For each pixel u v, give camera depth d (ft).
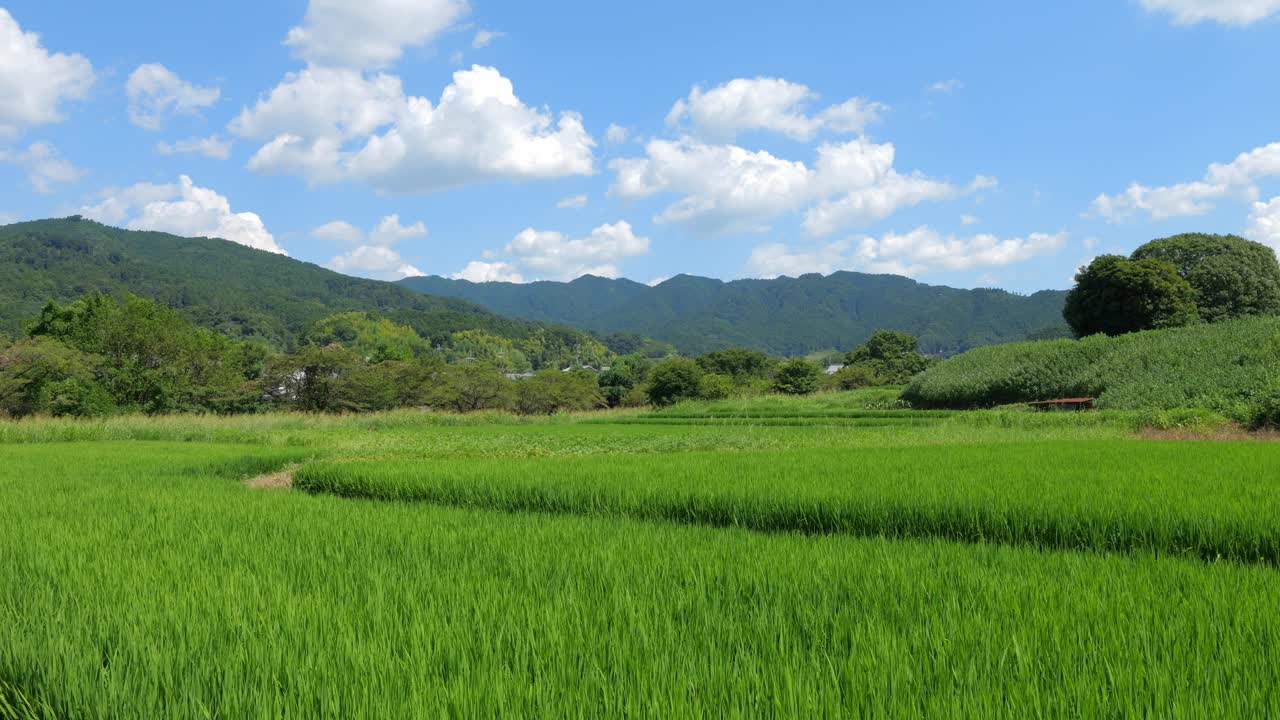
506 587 16.47
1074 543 24.89
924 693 10.24
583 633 12.86
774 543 22.21
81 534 24.70
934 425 90.48
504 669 11.14
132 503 32.94
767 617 13.93
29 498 34.68
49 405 122.72
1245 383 87.10
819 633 12.87
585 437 90.48
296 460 65.87
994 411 112.68
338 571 18.57
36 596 16.39
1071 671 10.75
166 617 14.30
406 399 167.32
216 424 108.88
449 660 11.67
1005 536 25.90
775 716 9.37
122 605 15.34
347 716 9.80
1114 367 115.55
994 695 9.94
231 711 10.20
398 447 76.33
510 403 182.39
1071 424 83.30
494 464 46.52
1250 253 176.24
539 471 41.47
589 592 16.22
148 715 10.24
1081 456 45.03
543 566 18.78
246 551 21.31
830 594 15.67
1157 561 18.95
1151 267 165.89
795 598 15.38
